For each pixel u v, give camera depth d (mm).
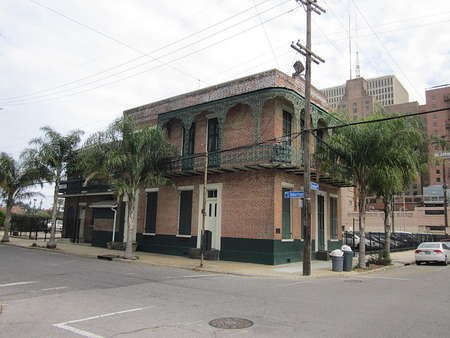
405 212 80000
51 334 6441
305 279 15117
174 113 24859
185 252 23141
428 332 6910
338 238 26625
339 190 27312
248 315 8039
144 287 11602
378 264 22109
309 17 17781
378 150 18219
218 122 22750
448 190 78000
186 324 7172
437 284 13898
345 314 8297
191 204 23609
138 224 26531
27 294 10125
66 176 27266
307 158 17031
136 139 20844
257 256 19906
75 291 10672
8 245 28828
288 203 21359
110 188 28234
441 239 50500
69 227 35281
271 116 20938
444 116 73000
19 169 30828
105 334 6457
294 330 6879
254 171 20891
